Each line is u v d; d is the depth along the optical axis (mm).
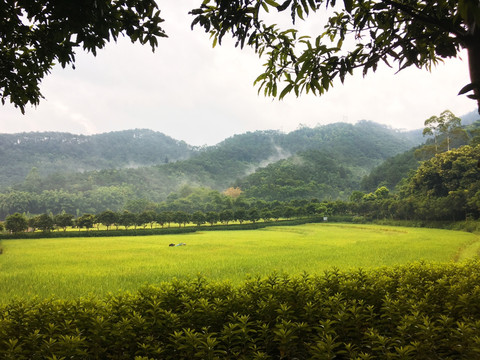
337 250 33125
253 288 5320
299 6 2885
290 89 3545
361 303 4871
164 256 34281
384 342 3729
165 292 5211
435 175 71625
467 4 1977
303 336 4262
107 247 46531
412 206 72125
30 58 4715
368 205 91125
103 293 16766
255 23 3406
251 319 4750
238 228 90062
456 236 44594
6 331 4234
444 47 3281
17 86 4797
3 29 3844
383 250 30328
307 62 3299
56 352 3740
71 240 61531
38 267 27625
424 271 7281
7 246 49531
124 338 4066
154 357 3930
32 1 3449
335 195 166625
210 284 5699
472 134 112625
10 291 17688
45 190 150375
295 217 107188
